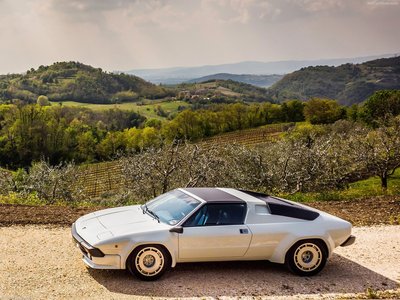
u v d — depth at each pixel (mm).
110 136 94375
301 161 24516
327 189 24734
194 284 6508
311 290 6578
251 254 7020
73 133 92250
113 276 6648
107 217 7293
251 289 6453
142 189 20734
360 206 13617
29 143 84688
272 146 28375
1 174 23688
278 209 7355
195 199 7188
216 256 6871
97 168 40281
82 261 7273
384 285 6980
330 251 7328
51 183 22016
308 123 97188
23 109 87875
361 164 28078
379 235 10055
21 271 6652
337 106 100375
